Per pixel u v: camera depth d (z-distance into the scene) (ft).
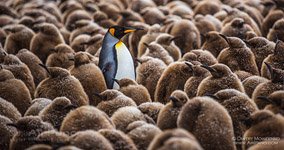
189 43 71.97
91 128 38.65
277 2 84.89
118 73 58.44
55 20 87.66
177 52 67.05
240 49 56.80
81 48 71.72
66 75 50.37
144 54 64.39
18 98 49.73
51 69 50.67
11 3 123.13
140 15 88.48
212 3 92.68
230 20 79.56
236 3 98.32
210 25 77.51
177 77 51.44
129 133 37.99
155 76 54.70
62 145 35.04
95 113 39.32
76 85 49.83
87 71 53.42
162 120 41.19
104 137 35.94
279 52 54.44
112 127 39.04
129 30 60.64
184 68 51.47
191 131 37.40
